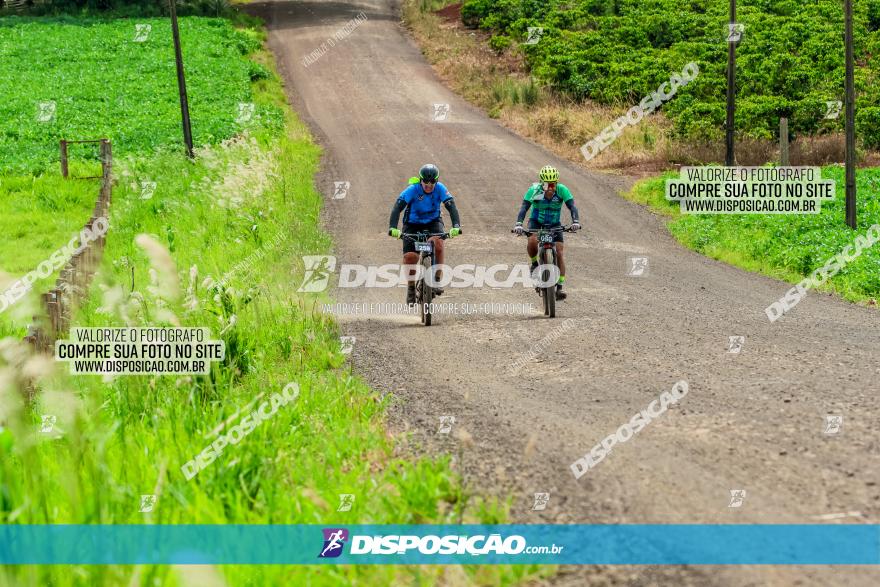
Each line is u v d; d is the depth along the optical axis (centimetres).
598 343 1018
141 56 4647
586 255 1997
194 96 4009
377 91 4459
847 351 920
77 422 476
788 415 659
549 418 697
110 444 580
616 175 3102
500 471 567
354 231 2280
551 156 3400
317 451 627
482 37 5247
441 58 4969
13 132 3403
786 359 881
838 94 3641
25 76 4297
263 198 2364
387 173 3081
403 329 1187
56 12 5859
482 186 2906
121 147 3256
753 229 2123
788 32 4300
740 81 3816
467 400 777
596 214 2548
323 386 826
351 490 520
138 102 3912
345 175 3055
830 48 4116
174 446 580
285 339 1017
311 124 3903
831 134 3350
